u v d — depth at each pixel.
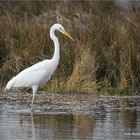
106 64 18.75
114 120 13.98
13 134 12.44
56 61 16.56
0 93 17.94
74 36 19.50
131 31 19.53
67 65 18.77
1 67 19.08
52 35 16.62
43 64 16.42
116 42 19.06
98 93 17.92
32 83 16.33
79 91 17.95
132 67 18.52
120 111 15.20
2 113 14.82
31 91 18.31
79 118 14.20
